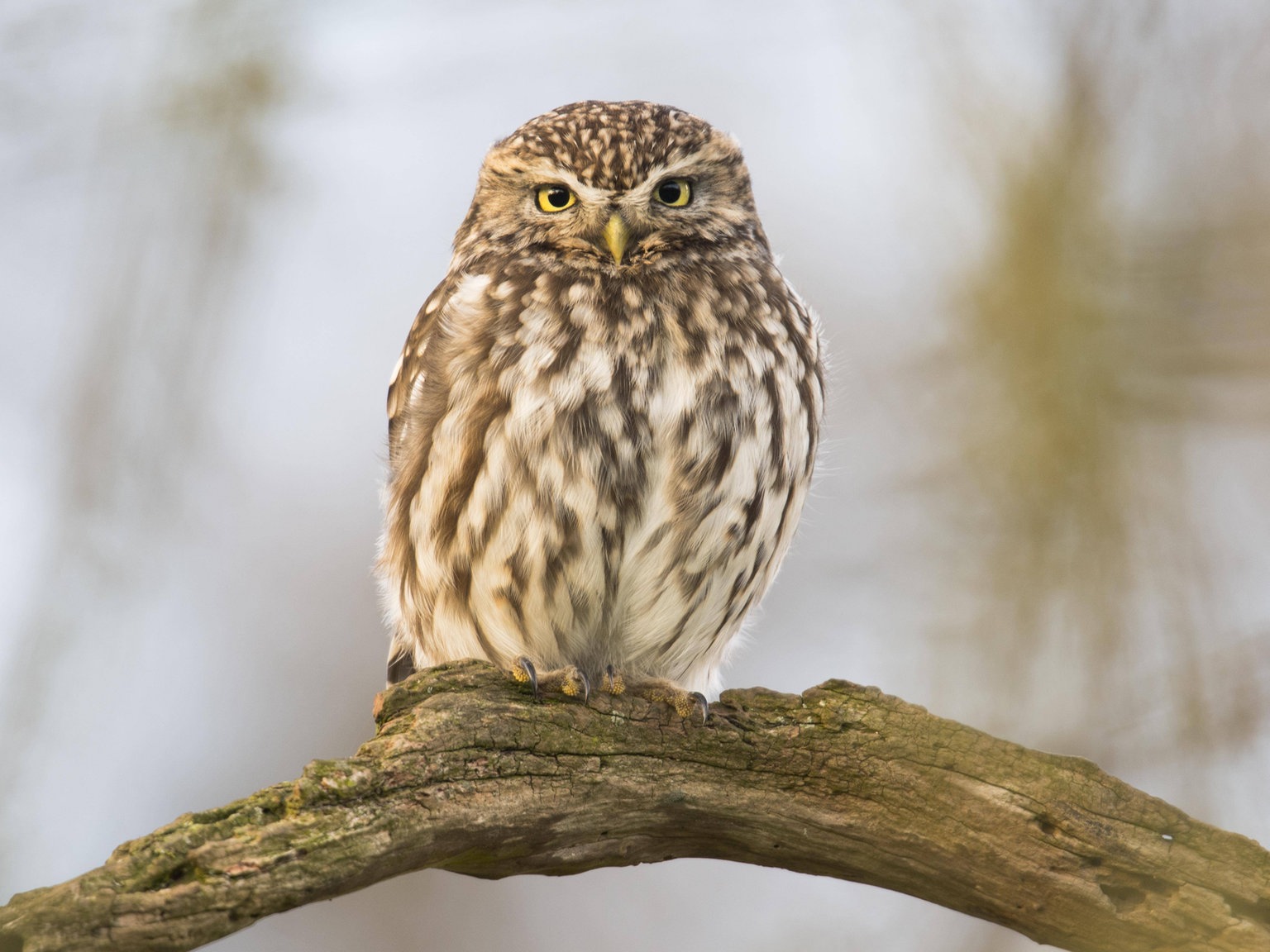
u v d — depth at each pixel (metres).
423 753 7.47
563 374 9.78
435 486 10.16
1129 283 12.37
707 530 9.96
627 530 9.87
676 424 9.77
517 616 10.16
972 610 11.84
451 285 10.97
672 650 10.63
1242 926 7.59
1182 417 12.09
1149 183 12.80
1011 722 11.38
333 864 6.95
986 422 12.41
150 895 6.36
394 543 11.03
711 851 8.41
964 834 8.01
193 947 6.50
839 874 8.43
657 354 9.88
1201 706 11.17
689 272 10.32
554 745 7.86
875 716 8.19
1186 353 12.12
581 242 10.38
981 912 8.27
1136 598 11.60
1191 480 11.91
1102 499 11.82
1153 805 7.83
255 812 6.89
